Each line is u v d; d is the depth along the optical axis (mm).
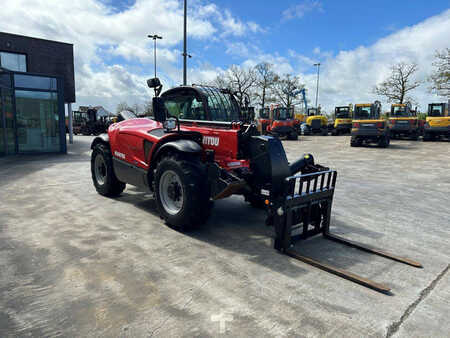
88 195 5699
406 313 2324
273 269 2963
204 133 4043
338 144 18984
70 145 17641
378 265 3137
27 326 2049
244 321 2150
